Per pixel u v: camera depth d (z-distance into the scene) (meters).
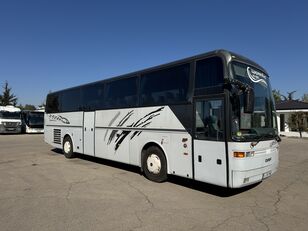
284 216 5.45
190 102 6.96
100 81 10.68
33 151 15.28
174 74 7.53
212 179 6.39
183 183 7.89
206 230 4.75
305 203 6.28
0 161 11.77
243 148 5.99
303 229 4.84
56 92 14.11
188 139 6.97
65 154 12.93
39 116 32.25
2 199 6.32
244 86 6.12
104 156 10.27
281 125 32.00
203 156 6.59
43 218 5.20
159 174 7.85
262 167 6.47
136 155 8.70
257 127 6.66
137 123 8.67
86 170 9.78
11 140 22.80
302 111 28.59
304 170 10.22
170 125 7.50
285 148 17.69
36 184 7.70
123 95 9.41
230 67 6.26
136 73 8.88
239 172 5.95
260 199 6.55
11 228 4.74
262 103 7.07
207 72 6.64
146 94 8.40
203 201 6.33
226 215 5.46
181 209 5.77
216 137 6.30
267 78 7.60
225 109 6.12
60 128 13.44
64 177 8.61
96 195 6.68
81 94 11.87
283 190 7.36
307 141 23.05
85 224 4.93
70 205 5.94
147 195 6.72
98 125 10.63
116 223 4.99
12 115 30.58
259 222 5.12
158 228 4.80
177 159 7.27
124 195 6.71
